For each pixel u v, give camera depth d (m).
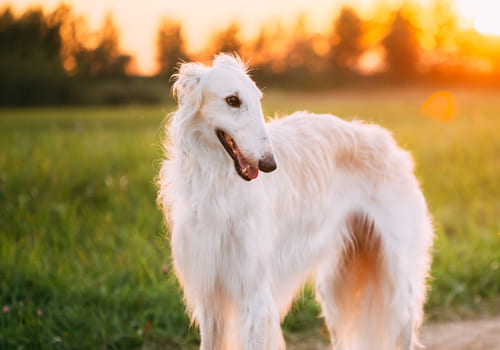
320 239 3.43
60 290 4.41
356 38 72.56
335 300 3.76
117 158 9.20
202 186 2.80
